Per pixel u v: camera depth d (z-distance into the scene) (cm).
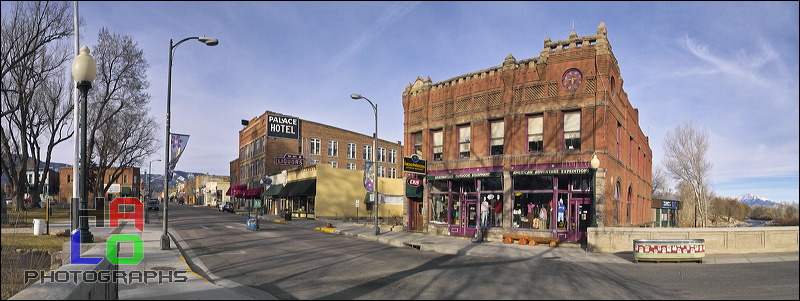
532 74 2359
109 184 5888
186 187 14825
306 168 4922
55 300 628
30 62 3362
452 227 2612
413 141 2947
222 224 3344
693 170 5128
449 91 2723
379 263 1505
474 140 2558
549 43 2316
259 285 1109
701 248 1588
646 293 1023
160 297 907
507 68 2427
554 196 2234
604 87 2150
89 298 728
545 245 2142
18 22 3119
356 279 1191
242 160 7400
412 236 2570
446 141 2708
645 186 3728
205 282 1078
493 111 2484
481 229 2450
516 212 2355
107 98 4128
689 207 6016
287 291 1037
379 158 6881
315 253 1761
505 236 2261
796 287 1098
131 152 5791
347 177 4897
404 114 2986
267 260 1546
